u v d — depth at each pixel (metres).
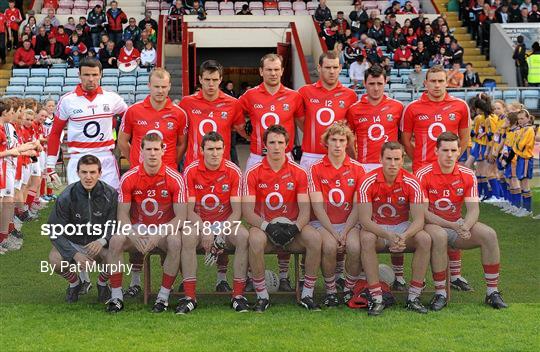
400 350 6.83
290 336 7.17
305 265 8.12
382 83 9.17
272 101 9.20
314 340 7.07
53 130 9.12
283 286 8.72
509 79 24.64
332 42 23.94
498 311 7.98
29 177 12.61
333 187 8.34
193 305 8.00
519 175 13.29
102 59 23.23
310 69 24.59
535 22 26.11
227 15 25.08
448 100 9.27
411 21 24.73
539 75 23.86
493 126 13.98
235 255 8.05
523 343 7.01
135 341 7.03
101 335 7.20
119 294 8.03
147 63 22.86
